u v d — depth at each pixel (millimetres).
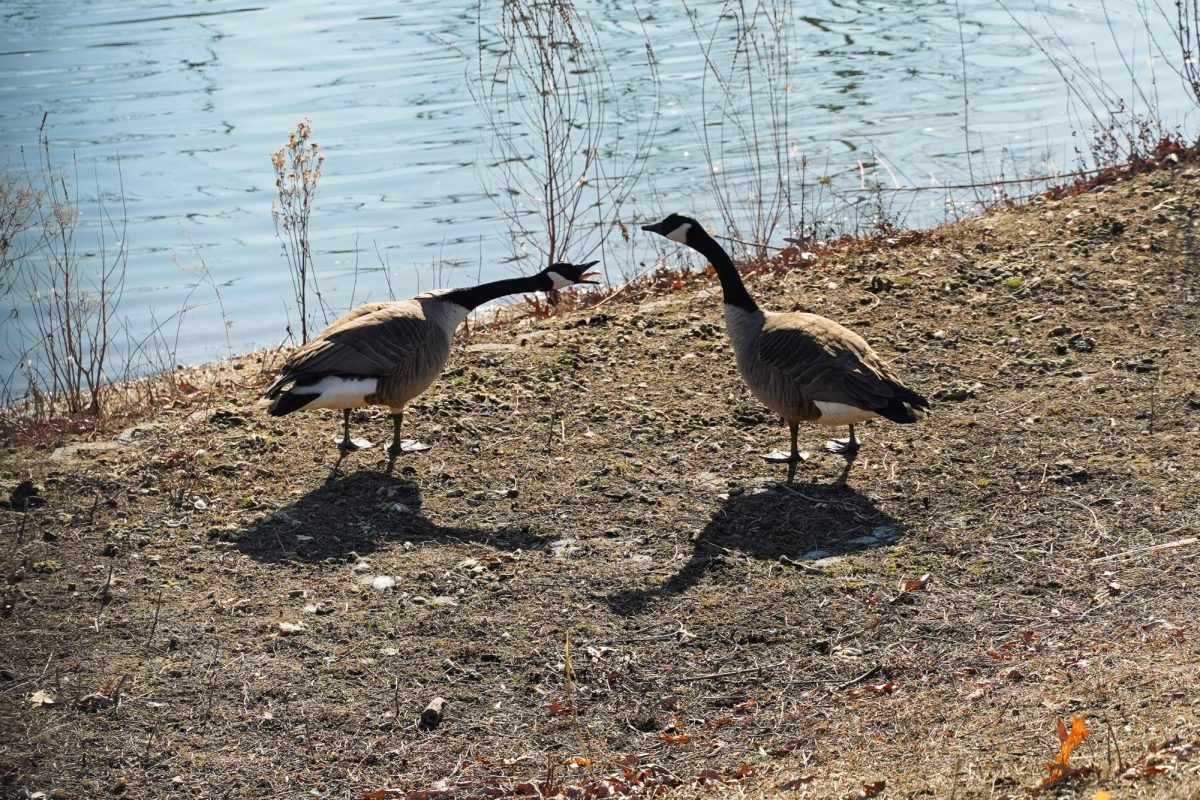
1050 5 26297
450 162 19562
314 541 8945
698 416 10758
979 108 20703
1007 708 6512
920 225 16156
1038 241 13648
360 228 17516
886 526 8891
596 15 26828
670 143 20031
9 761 6656
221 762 6719
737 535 8930
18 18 27641
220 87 22875
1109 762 5488
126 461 10180
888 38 25031
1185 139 16469
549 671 7492
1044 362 11086
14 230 14539
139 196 18266
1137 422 9898
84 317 14375
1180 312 11750
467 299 10375
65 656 7566
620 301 14109
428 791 6449
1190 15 23688
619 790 6367
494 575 8508
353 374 9461
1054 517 8734
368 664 7562
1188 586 7621
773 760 6516
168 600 8188
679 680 7383
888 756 6238
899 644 7523
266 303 15414
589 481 9758
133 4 28766
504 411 11000
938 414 10438
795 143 19734
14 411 12039
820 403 9227
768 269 14297
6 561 8625
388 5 28344
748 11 26484
